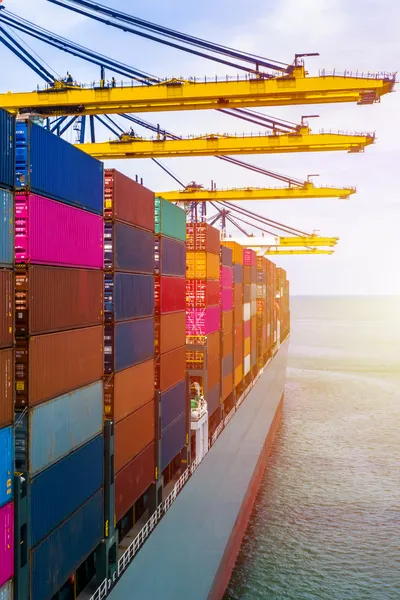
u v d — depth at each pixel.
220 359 49.91
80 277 21.14
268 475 47.34
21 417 17.16
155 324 31.02
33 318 17.52
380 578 30.69
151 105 47.31
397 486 45.03
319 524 37.38
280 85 43.50
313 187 82.06
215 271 47.66
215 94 44.28
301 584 29.80
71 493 19.89
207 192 84.81
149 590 21.44
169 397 32.81
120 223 25.33
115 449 24.05
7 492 15.80
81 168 21.38
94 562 23.80
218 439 45.72
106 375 24.05
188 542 26.03
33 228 17.58
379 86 42.25
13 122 16.55
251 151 59.75
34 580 17.16
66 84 45.41
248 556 32.41
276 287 114.44
